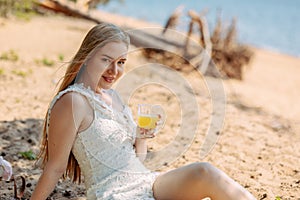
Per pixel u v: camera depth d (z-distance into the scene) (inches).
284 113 359.6
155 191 143.4
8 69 347.3
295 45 1135.0
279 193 191.6
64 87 142.3
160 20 1200.8
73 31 522.6
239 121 296.7
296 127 308.0
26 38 458.9
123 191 139.4
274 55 831.1
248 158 231.5
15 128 239.5
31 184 183.6
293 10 2103.8
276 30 1402.6
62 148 138.5
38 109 273.0
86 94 138.7
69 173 152.7
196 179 137.2
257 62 705.0
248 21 1536.7
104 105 141.6
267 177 207.9
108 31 139.7
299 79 612.1
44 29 512.7
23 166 199.3
